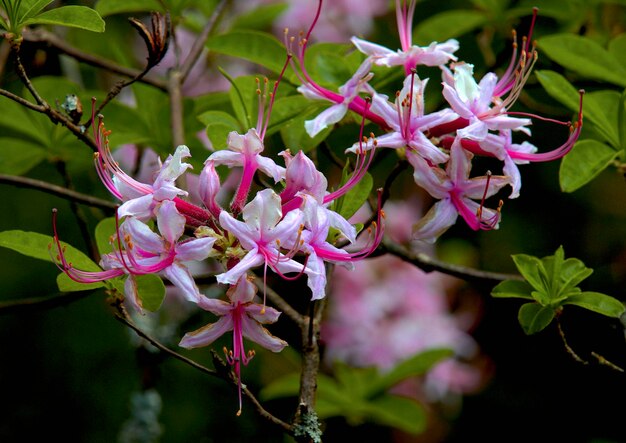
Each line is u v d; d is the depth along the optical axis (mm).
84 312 1012
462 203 716
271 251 672
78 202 794
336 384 961
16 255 999
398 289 1008
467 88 715
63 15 708
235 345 678
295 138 770
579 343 878
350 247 795
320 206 683
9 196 987
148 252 676
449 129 720
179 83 839
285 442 1010
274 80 845
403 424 950
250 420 1015
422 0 944
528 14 881
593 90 874
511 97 719
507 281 756
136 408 900
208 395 1010
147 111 847
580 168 772
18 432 1008
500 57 869
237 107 770
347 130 879
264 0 978
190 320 909
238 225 670
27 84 716
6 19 708
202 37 858
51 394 1015
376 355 996
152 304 706
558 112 889
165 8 837
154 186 677
